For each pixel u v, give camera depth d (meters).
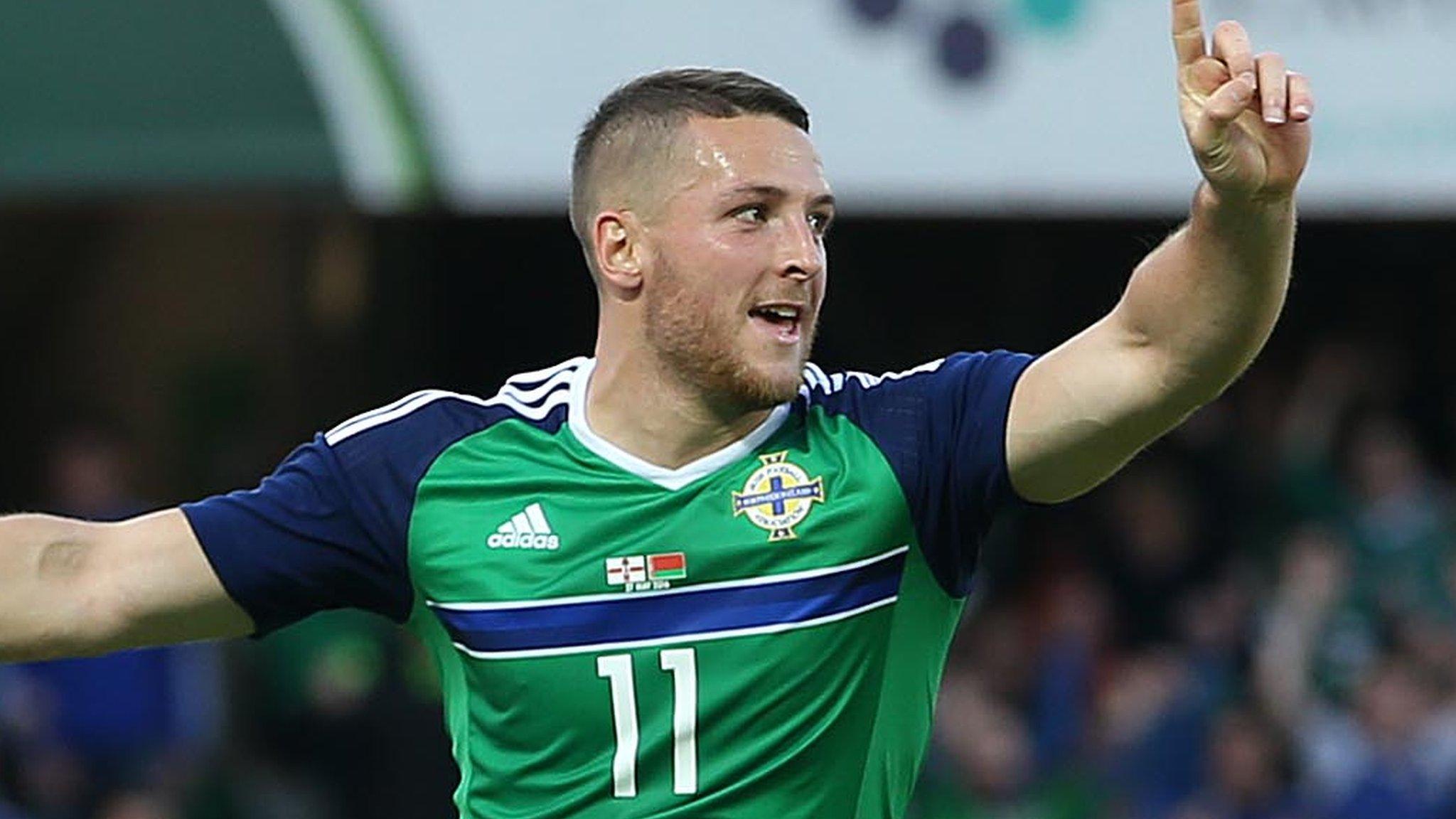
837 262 39.03
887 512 12.95
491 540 13.13
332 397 40.09
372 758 30.67
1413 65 28.39
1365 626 33.03
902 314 39.19
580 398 13.45
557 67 27.91
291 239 40.19
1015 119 28.39
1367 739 32.22
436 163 27.75
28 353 40.50
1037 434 12.68
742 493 13.02
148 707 32.12
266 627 13.54
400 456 13.40
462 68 27.86
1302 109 11.72
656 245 13.06
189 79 27.64
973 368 13.17
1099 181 28.41
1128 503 35.34
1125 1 28.56
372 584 13.47
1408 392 39.31
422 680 30.72
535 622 13.00
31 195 35.12
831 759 12.92
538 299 39.66
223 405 40.28
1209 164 11.80
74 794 31.58
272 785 31.61
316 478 13.43
